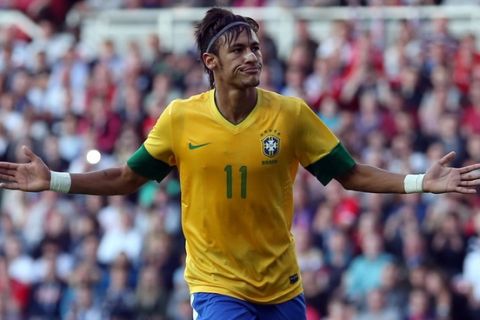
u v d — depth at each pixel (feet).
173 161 83.46
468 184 80.33
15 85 212.23
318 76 192.95
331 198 164.35
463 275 156.97
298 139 82.38
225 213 82.17
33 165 83.46
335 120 184.75
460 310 152.87
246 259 82.79
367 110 181.78
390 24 211.82
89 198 179.73
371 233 157.69
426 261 154.71
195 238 83.51
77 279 170.60
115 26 239.09
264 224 82.43
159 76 199.82
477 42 212.84
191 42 224.74
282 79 197.16
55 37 235.81
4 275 177.99
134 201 178.60
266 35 200.03
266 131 81.56
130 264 169.37
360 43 196.85
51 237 178.19
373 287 152.76
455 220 159.12
